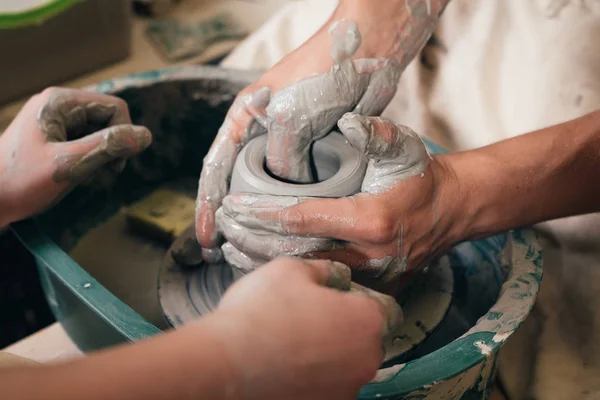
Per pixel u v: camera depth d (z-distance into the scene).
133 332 0.77
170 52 1.72
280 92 0.85
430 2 0.89
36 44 1.44
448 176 0.84
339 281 0.60
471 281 1.08
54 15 1.43
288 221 0.75
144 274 1.21
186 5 1.96
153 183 1.34
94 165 1.00
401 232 0.78
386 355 0.89
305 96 0.83
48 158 0.97
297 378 0.48
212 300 0.98
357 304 0.53
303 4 1.51
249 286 0.53
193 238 1.04
